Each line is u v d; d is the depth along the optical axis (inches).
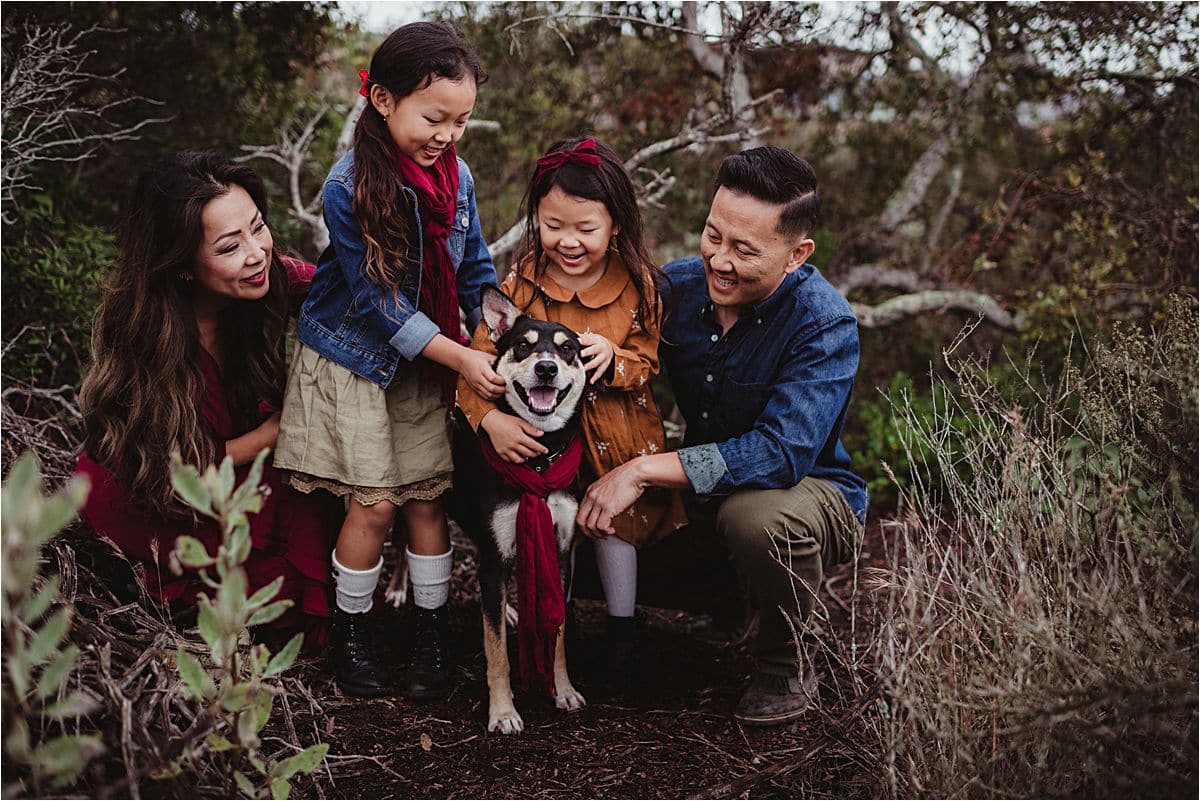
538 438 109.6
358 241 105.4
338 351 109.0
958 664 87.6
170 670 85.3
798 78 221.3
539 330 108.7
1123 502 83.7
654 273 115.7
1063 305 205.9
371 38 232.2
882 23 215.0
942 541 114.4
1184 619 80.9
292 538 115.5
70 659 59.3
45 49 160.1
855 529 114.0
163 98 196.7
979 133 248.8
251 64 202.5
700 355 117.9
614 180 108.3
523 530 107.8
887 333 253.6
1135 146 225.8
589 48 216.7
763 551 106.1
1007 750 77.8
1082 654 80.1
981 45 221.5
